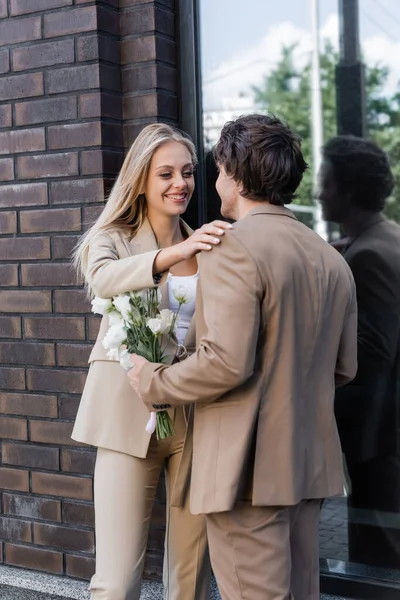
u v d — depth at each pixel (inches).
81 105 117.0
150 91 118.4
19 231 124.3
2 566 129.5
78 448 121.3
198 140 124.9
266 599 73.7
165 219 97.0
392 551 125.6
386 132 137.7
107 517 92.1
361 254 135.4
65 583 122.0
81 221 118.0
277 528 74.9
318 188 142.6
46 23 119.0
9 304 125.8
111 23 117.7
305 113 141.4
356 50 138.2
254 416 73.2
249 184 77.0
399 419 126.5
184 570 96.9
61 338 121.4
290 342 73.4
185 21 121.6
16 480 127.4
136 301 85.2
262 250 72.4
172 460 95.5
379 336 129.2
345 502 128.9
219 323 70.8
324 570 124.9
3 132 124.3
